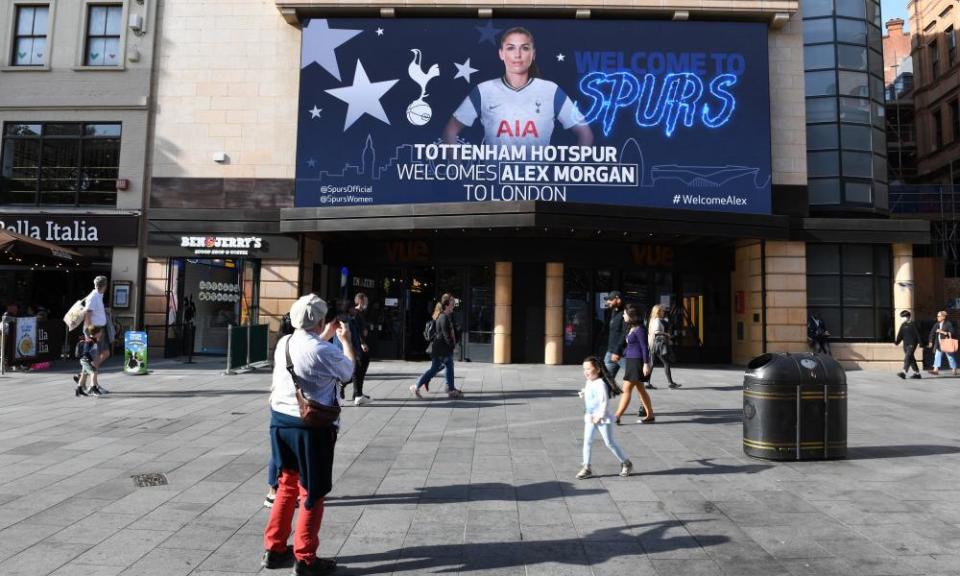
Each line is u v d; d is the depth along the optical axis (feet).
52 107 57.31
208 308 56.39
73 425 26.12
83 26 58.29
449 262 57.57
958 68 90.22
